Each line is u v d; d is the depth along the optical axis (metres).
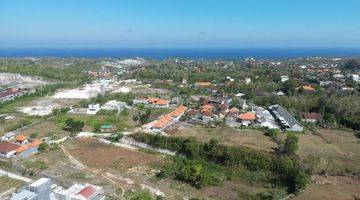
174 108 141.12
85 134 109.56
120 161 87.75
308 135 105.56
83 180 76.19
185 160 87.62
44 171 80.81
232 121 116.38
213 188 74.38
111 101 147.62
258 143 93.94
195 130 107.38
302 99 145.62
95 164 85.94
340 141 101.19
